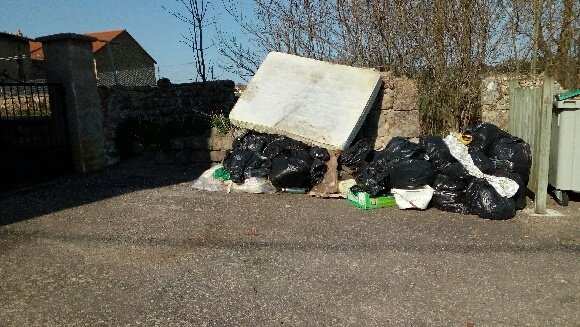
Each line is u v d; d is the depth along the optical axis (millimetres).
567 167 4477
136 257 3457
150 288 2926
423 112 7125
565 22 8508
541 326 2416
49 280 3084
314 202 4984
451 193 4520
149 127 7961
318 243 3676
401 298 2729
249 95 6324
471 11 6902
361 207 4688
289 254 3449
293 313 2572
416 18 7309
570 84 8539
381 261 3281
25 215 4613
